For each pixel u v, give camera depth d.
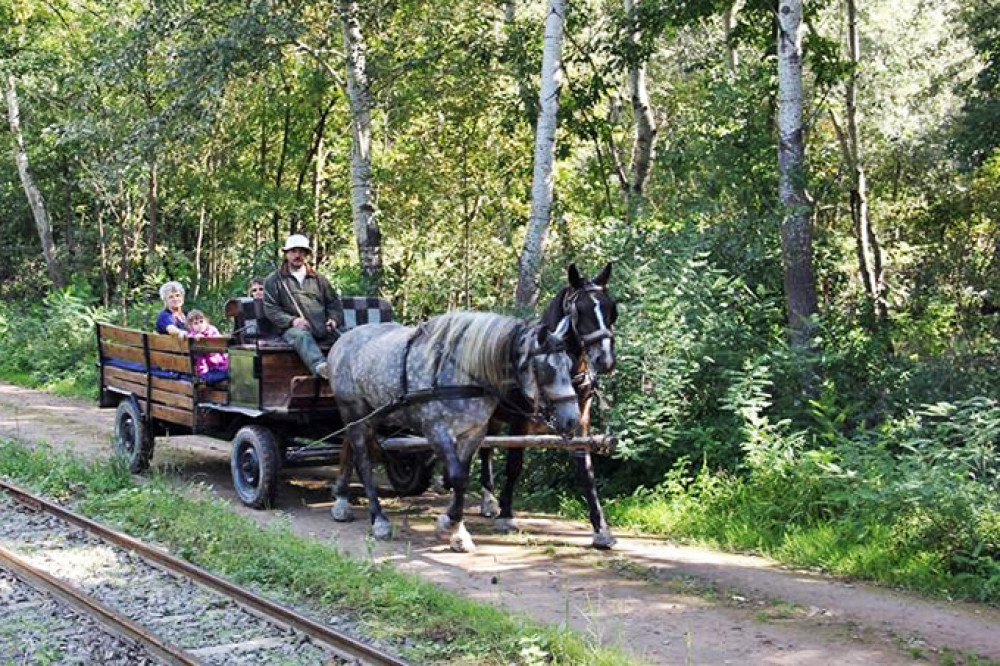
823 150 20.78
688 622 7.62
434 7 19.44
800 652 7.01
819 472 10.20
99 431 16.52
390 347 10.01
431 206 23.89
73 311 26.06
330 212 28.36
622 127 22.95
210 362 11.71
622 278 11.88
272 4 17.77
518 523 10.68
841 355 11.79
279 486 12.46
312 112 25.64
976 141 19.64
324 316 11.41
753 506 10.14
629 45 16.80
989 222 22.81
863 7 24.58
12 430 16.48
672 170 15.80
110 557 8.96
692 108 19.83
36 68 28.44
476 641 6.86
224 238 33.56
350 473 10.80
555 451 11.85
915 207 24.17
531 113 18.27
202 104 17.70
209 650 6.82
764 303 12.70
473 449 9.56
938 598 8.30
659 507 10.59
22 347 26.48
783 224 13.20
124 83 19.77
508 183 23.23
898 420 11.66
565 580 8.66
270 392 10.99
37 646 6.88
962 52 26.09
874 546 9.05
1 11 29.12
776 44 16.66
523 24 19.08
